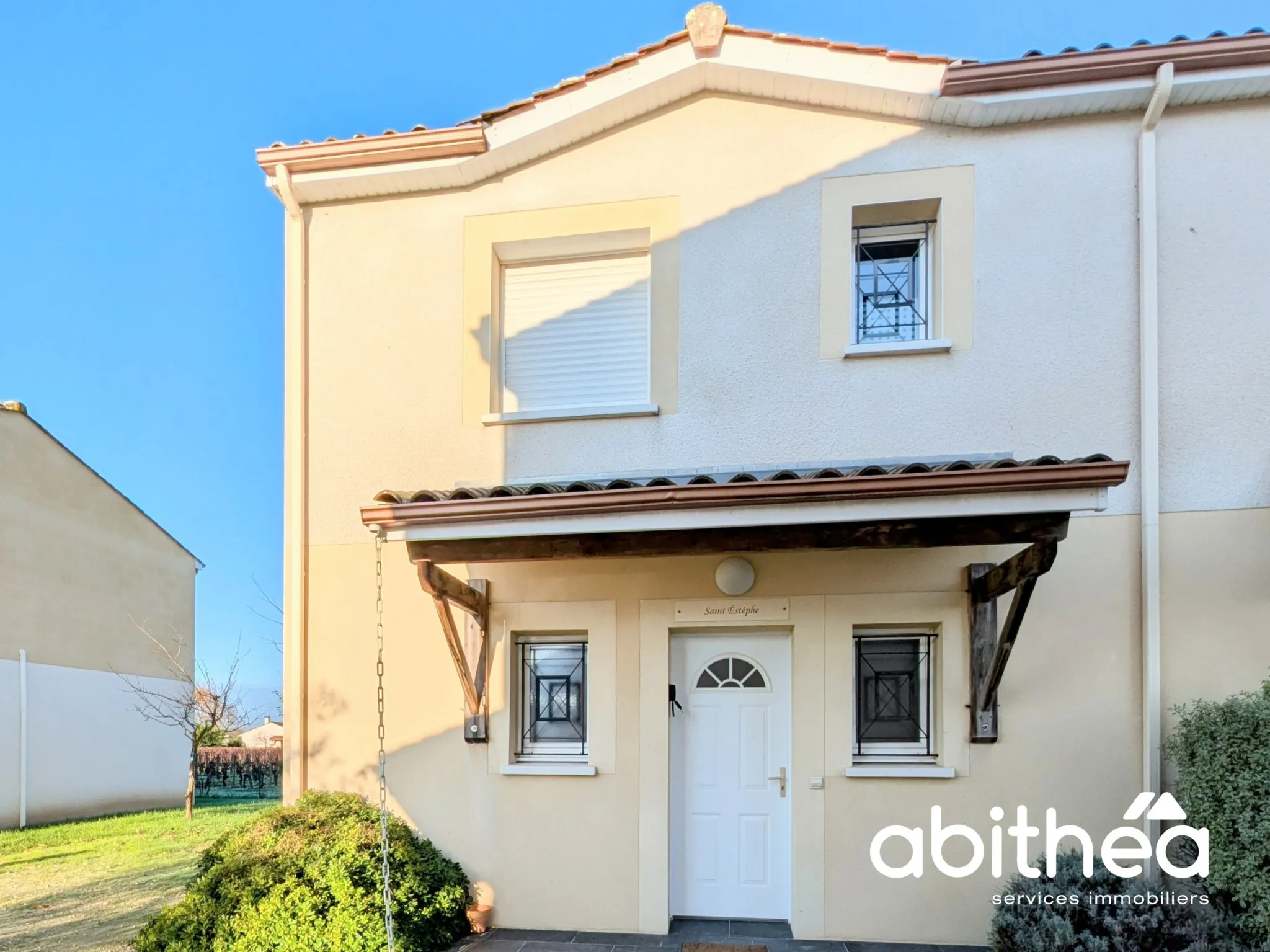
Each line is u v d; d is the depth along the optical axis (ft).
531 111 18.30
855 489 12.41
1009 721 15.78
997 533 13.10
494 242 18.94
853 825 16.06
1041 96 16.34
